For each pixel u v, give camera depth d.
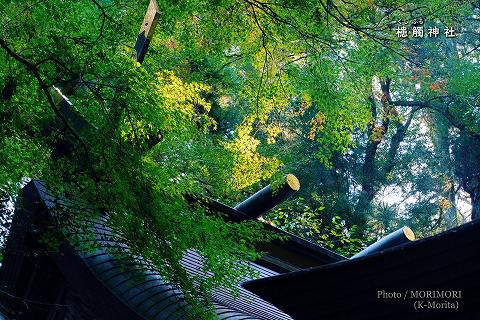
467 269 3.86
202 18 10.62
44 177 6.37
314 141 23.94
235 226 6.96
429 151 29.64
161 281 6.82
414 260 3.96
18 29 6.49
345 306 4.27
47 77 6.12
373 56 11.92
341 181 26.17
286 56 11.79
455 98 25.92
